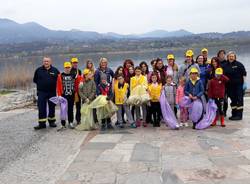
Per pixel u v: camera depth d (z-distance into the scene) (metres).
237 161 6.66
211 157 6.94
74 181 5.97
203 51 10.52
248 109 12.20
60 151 7.75
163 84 10.01
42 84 10.08
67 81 9.99
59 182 5.95
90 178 6.07
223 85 9.65
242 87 10.34
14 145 8.46
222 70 9.83
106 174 6.22
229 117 10.65
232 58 10.33
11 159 7.36
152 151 7.45
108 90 9.81
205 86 10.20
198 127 9.35
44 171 6.54
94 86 9.86
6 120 12.06
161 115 10.29
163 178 5.98
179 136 8.64
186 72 10.30
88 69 10.02
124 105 9.89
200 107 9.34
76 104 10.36
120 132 9.34
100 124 9.95
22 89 23.23
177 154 7.20
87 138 8.78
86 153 7.45
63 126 9.99
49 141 8.65
